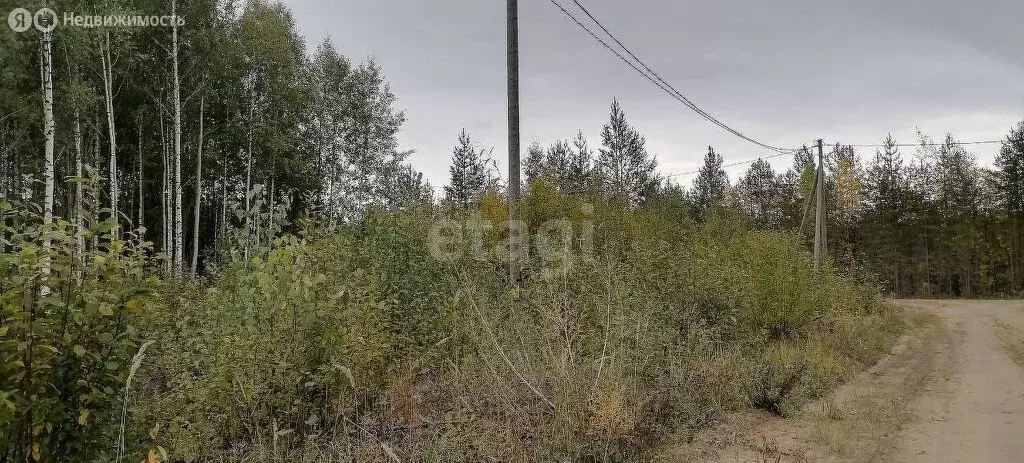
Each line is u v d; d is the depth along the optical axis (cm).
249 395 516
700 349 812
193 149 2409
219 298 653
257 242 676
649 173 4131
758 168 6469
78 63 1706
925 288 4719
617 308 639
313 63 2933
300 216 780
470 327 656
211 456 504
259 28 2434
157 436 442
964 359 1230
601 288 709
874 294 2139
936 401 824
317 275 563
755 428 650
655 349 688
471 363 612
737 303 1081
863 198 5062
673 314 872
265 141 2517
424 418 554
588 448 493
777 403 732
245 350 520
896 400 826
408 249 824
